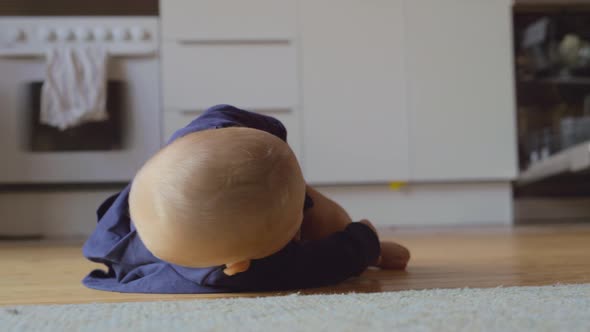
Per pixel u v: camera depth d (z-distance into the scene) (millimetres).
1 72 2367
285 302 678
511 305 627
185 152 641
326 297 711
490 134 2590
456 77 2574
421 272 1053
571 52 2680
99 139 2422
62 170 2410
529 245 1570
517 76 2689
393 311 601
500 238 1842
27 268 1292
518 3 2586
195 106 2471
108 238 948
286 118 2520
